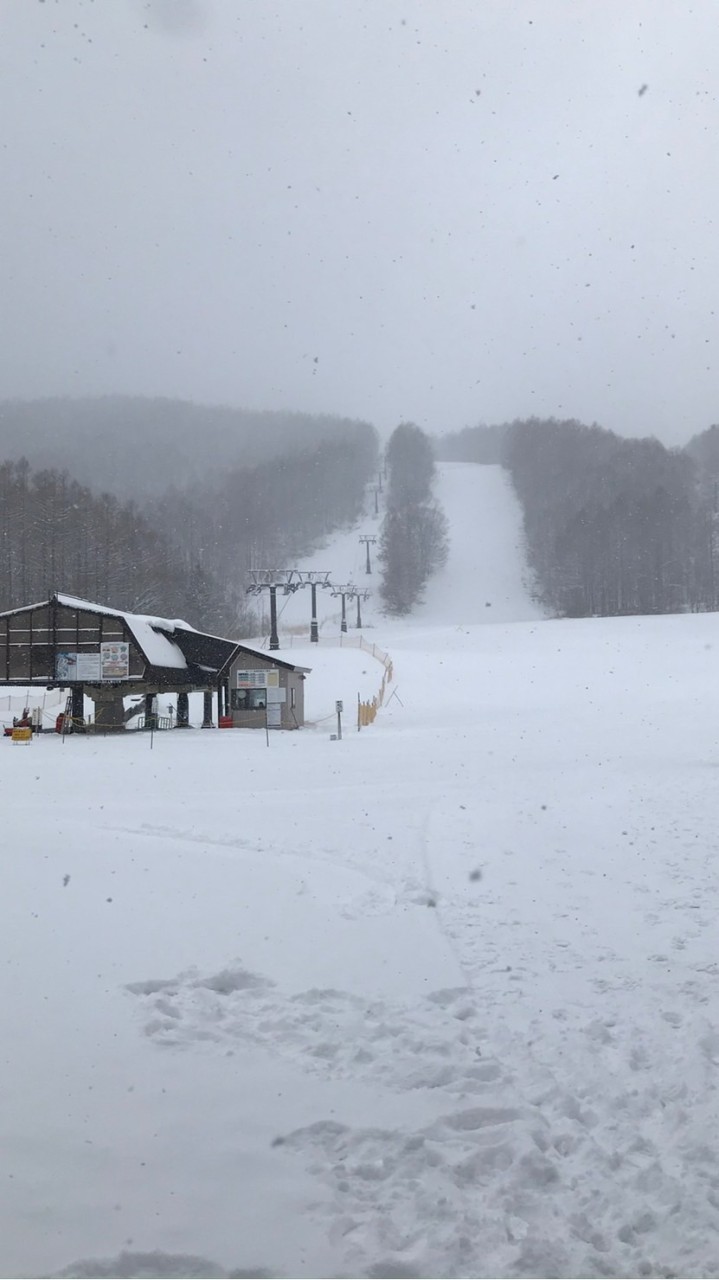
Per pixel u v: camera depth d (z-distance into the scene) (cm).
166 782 2380
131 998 798
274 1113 607
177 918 1037
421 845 1477
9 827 1594
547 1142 578
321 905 1106
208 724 5103
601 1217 505
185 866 1288
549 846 1466
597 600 17038
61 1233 477
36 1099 617
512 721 4444
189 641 5169
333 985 845
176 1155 553
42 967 866
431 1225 495
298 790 2175
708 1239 484
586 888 1203
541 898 1155
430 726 4534
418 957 927
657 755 2733
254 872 1262
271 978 859
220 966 882
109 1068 666
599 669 6944
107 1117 596
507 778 2306
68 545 12562
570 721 4212
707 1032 734
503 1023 768
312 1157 555
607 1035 741
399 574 17088
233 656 4988
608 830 1589
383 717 5247
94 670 4844
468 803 1908
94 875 1227
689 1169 548
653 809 1781
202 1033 734
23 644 4891
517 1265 466
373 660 7706
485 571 18888
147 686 4894
